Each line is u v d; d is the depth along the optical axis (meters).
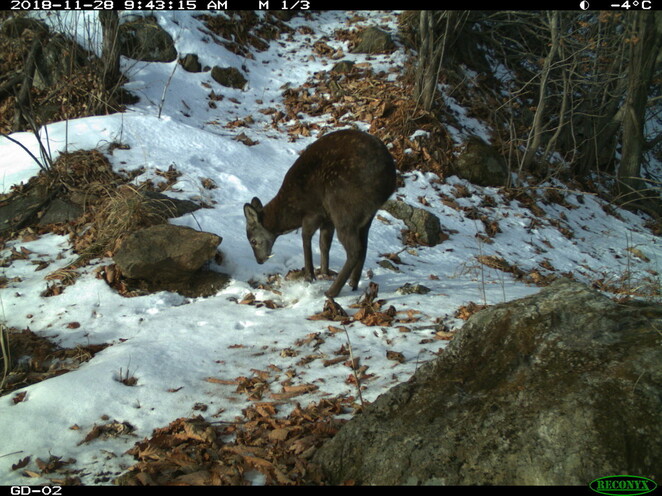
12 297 5.83
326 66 13.78
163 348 4.74
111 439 3.65
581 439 2.62
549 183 11.61
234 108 12.09
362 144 5.37
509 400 2.96
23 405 3.94
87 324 5.40
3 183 7.94
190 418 3.79
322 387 4.09
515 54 15.22
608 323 3.25
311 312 5.48
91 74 10.52
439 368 3.40
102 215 7.07
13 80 10.70
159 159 8.72
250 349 4.76
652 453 2.50
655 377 2.78
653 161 15.91
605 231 10.76
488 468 2.68
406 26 15.15
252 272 6.48
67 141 8.62
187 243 6.07
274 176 9.20
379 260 7.20
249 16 15.05
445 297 5.86
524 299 3.63
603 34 11.60
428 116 11.18
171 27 13.01
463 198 10.05
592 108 12.48
